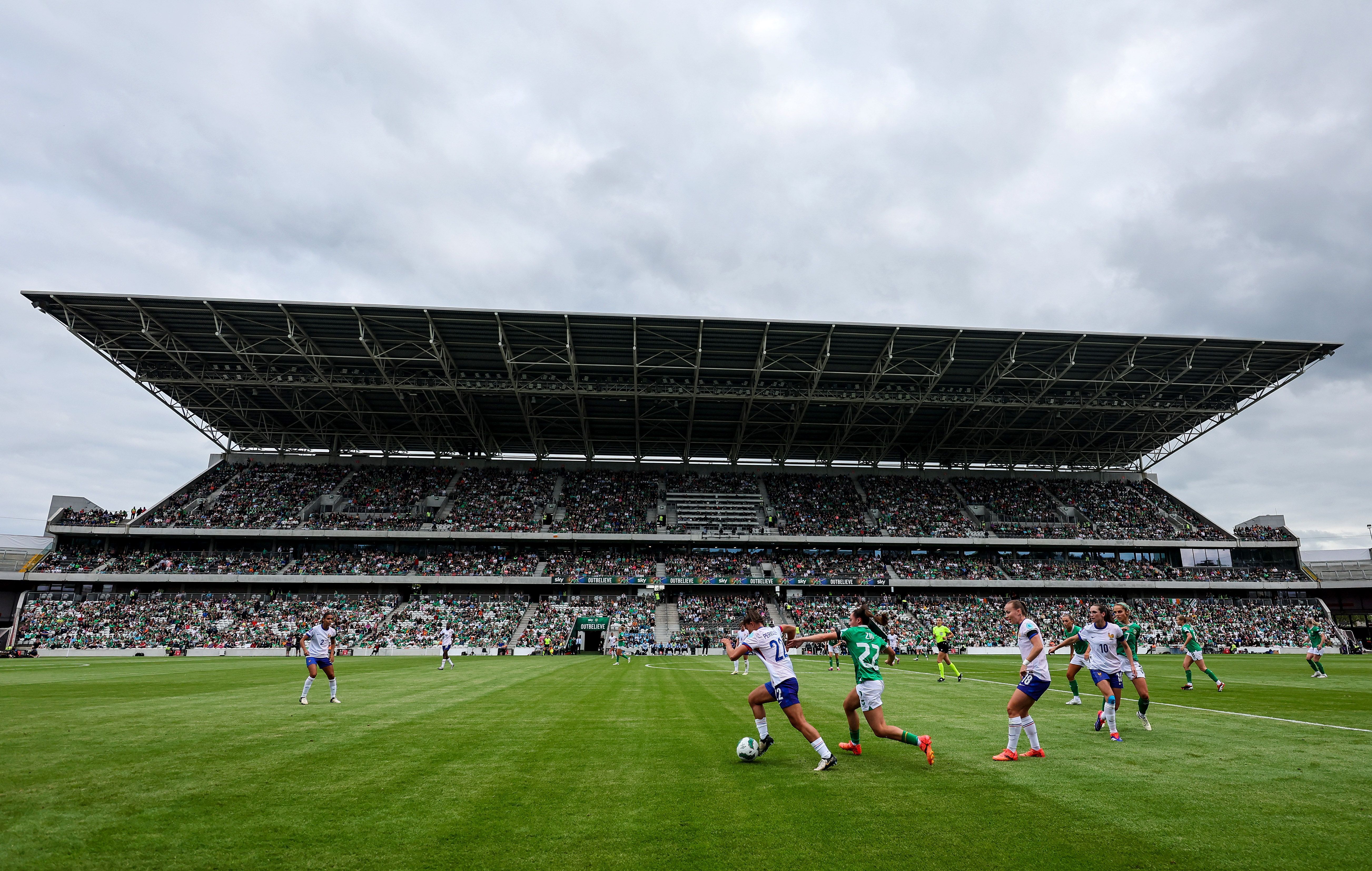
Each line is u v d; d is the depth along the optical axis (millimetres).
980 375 53594
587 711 14648
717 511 63969
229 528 56719
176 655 47875
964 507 65938
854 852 5641
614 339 48344
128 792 7434
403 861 5402
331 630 16547
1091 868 5305
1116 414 59875
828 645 52250
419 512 61125
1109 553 63156
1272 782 8008
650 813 6688
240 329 46562
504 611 55625
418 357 50125
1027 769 8672
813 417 60750
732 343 48844
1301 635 54531
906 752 9828
